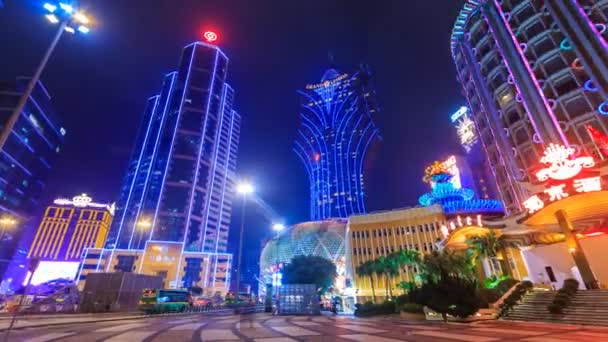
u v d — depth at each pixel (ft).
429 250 248.93
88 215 608.60
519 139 178.81
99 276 126.82
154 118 590.96
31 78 51.24
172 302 131.75
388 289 245.04
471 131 458.50
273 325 79.66
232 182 604.08
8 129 45.78
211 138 545.85
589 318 72.74
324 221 419.33
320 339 50.88
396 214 278.05
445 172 319.27
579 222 117.80
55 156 359.25
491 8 213.05
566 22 170.09
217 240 511.81
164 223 443.32
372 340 48.85
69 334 55.83
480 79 213.87
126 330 63.87
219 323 83.87
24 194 314.96
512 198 180.65
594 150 142.72
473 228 145.89
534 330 61.46
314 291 145.59
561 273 118.73
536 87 172.35
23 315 94.89
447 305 85.15
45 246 569.23
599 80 149.59
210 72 606.96
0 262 288.30
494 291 116.26
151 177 484.74
